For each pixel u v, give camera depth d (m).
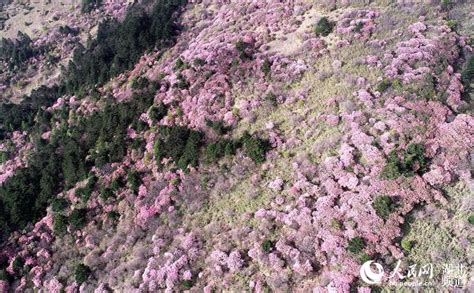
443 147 38.41
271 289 34.88
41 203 50.91
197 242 40.34
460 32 49.00
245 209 40.97
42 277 44.75
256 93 50.50
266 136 45.72
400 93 43.50
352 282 32.88
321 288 33.28
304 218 37.31
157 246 41.88
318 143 42.50
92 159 52.75
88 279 42.94
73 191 50.41
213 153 45.72
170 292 37.84
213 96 51.38
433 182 36.34
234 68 53.84
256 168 43.78
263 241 37.25
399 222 34.84
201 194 44.09
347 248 34.50
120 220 46.50
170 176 46.62
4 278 45.00
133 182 48.00
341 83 47.22
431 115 40.84
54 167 53.53
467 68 43.25
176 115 52.38
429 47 46.62
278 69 51.69
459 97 42.06
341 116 43.88
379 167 38.28
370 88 45.25
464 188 36.19
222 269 37.31
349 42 51.31
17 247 47.56
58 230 47.34
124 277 41.44
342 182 38.56
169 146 48.62
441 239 33.88
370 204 36.06
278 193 40.59
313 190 39.12
